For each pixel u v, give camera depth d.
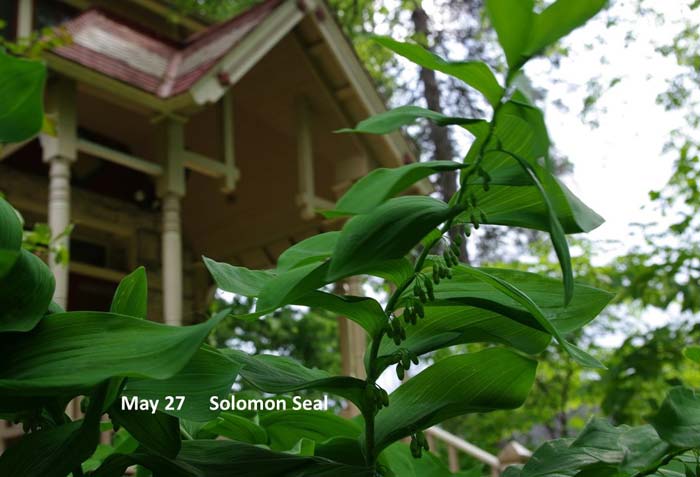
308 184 7.16
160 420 0.78
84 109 7.63
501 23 0.69
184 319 8.79
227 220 8.80
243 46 6.19
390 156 7.55
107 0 9.14
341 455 0.98
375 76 13.59
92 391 0.72
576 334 9.80
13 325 0.68
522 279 0.93
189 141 8.03
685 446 0.70
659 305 7.28
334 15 7.11
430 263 0.87
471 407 0.94
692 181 7.20
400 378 0.85
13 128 0.71
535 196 0.80
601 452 0.91
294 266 0.89
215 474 0.81
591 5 0.67
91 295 8.18
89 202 8.03
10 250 0.64
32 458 0.73
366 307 0.86
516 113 0.72
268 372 0.93
